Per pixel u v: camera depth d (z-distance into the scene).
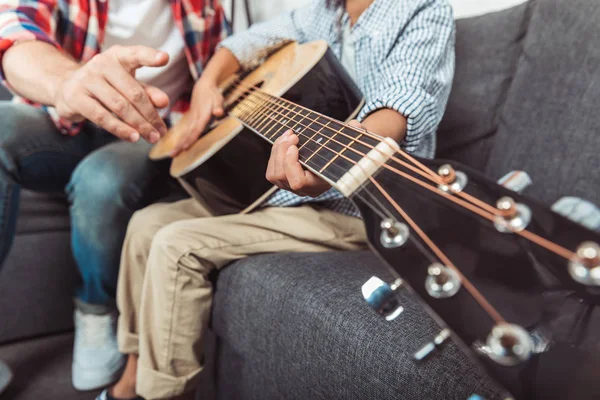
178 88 1.21
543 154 0.77
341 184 0.40
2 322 1.16
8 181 0.96
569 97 0.74
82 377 1.01
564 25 0.77
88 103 0.67
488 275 0.30
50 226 1.18
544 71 0.79
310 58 0.79
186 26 1.15
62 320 1.24
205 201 0.84
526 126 0.80
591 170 0.70
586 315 0.29
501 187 0.31
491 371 0.27
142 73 1.12
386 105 0.71
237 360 0.75
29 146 1.00
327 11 0.99
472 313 0.29
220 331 0.74
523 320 0.28
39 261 1.18
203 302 0.74
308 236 0.80
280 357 0.62
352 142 0.46
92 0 1.06
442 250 0.32
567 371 0.28
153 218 0.86
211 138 0.80
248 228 0.78
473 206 0.32
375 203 0.38
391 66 0.80
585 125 0.72
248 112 0.75
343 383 0.52
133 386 0.85
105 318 1.02
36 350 1.16
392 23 0.85
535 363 0.28
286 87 0.75
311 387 0.57
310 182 0.51
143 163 1.00
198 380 0.76
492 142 0.87
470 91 0.91
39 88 0.76
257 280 0.68
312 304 0.58
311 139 0.51
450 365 0.43
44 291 1.20
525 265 0.29
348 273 0.64
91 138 1.13
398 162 0.40
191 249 0.71
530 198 0.30
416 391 0.45
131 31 1.12
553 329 0.29
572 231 0.27
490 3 1.06
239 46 1.06
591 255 0.25
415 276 0.32
